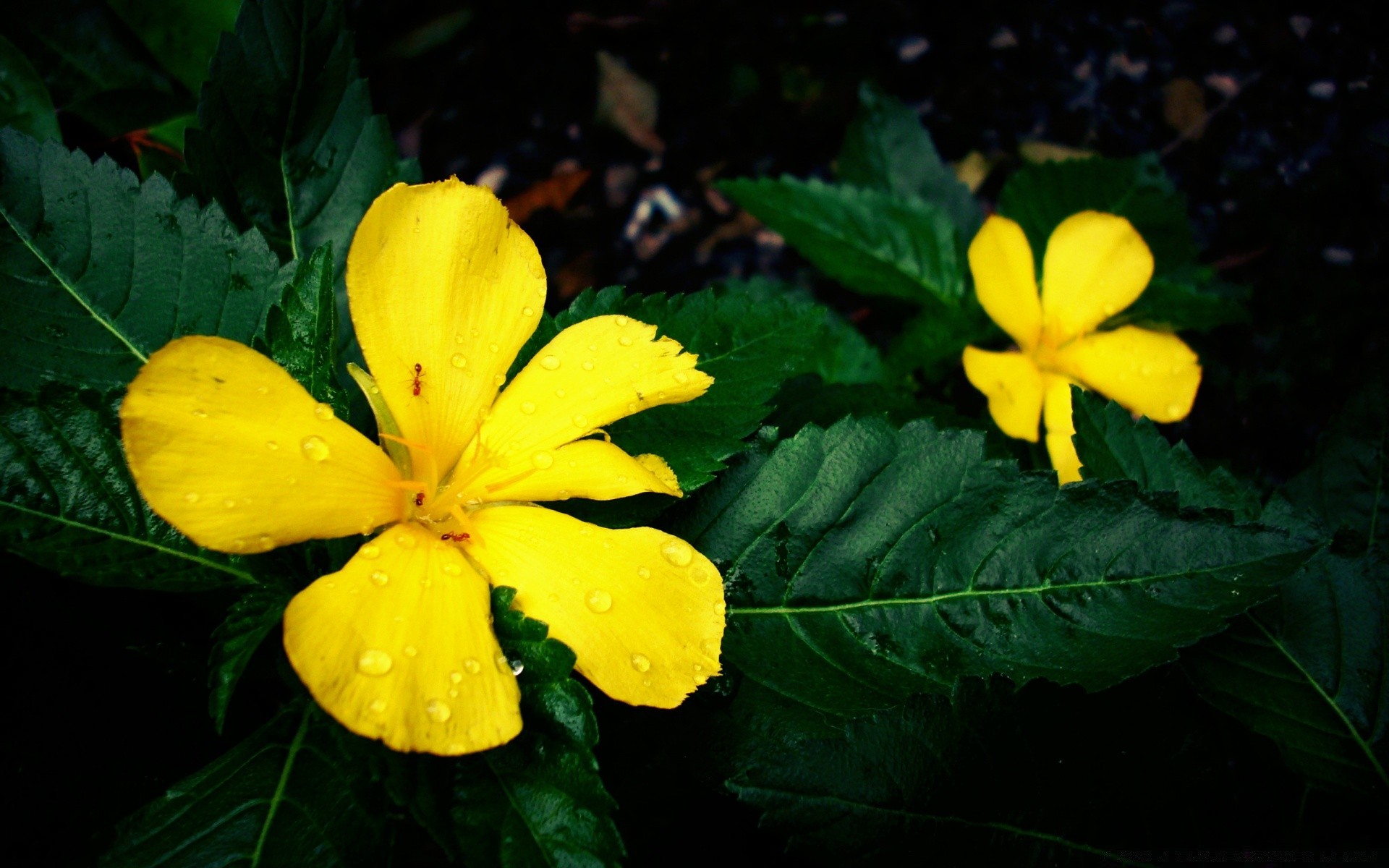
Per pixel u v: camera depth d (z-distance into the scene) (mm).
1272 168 223
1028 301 167
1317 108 226
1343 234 214
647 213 228
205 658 103
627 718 111
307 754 91
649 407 98
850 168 212
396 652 81
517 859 84
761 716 107
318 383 94
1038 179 198
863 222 190
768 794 102
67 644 104
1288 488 138
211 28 164
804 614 112
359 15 231
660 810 115
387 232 94
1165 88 234
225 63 117
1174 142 229
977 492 112
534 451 97
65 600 106
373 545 88
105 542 94
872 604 112
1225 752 122
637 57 239
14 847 97
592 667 88
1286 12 235
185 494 79
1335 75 228
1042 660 106
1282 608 121
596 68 237
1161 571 107
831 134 237
